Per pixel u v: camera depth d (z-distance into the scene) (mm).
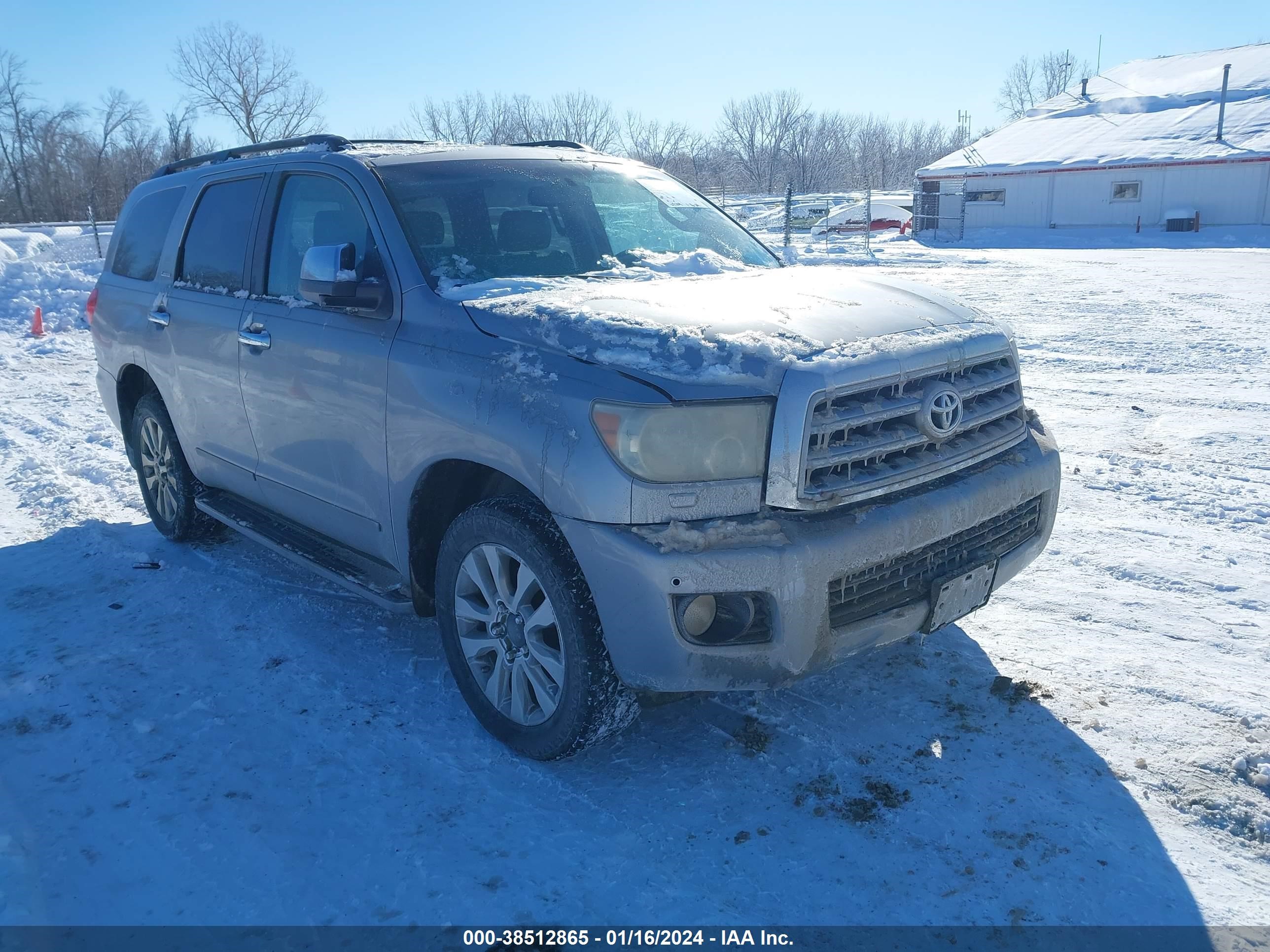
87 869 2691
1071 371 9125
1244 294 14586
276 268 4160
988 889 2525
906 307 3305
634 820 2854
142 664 3924
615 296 3279
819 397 2686
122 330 5270
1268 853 2633
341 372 3586
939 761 3082
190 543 5316
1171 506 5301
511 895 2557
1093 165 33875
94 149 61812
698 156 81188
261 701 3607
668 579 2625
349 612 4406
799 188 80062
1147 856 2627
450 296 3367
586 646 2842
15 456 7254
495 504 3061
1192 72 43094
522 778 3084
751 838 2756
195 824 2879
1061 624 3963
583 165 4410
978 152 39719
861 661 3736
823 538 2688
